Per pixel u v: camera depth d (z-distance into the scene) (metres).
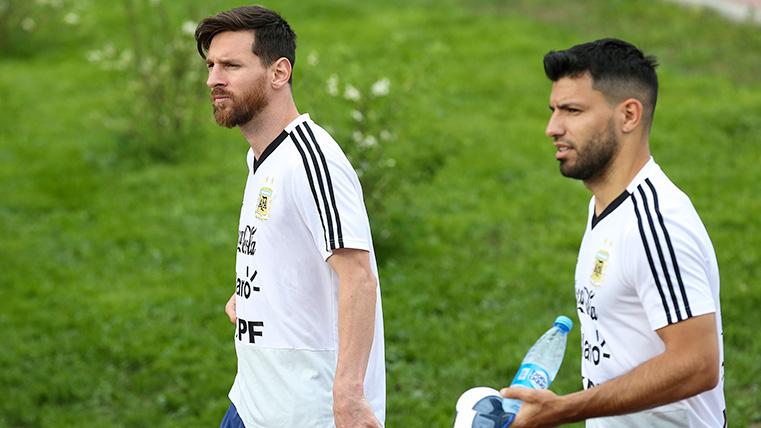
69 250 31.08
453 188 34.41
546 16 54.06
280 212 12.69
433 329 24.83
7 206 34.38
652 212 10.90
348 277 12.34
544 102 42.25
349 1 57.34
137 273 29.41
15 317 26.41
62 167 37.69
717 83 42.84
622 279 11.11
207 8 54.09
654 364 10.59
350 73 31.83
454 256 29.08
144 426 21.66
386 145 31.64
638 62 11.09
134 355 24.39
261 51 12.55
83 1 58.31
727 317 24.33
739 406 20.67
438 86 43.34
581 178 11.36
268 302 12.99
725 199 31.95
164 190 35.62
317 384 13.00
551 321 25.03
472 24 52.53
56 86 47.06
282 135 12.80
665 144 36.62
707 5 53.69
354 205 12.52
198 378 23.22
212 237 31.69
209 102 42.19
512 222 31.45
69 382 23.22
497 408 11.16
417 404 21.59
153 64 39.88
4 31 52.25
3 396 22.62
